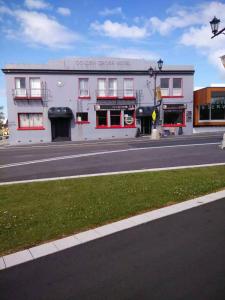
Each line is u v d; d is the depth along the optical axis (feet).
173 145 68.03
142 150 61.21
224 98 110.11
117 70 107.96
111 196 25.52
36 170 43.70
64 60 105.09
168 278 12.54
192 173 34.35
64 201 24.62
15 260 14.65
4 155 66.13
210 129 115.65
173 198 24.36
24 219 20.42
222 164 40.52
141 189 27.50
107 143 83.92
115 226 18.80
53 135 106.63
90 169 42.32
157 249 15.31
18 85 103.14
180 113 112.57
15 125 103.81
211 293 11.40
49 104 105.19
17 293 11.89
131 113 110.93
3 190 29.86
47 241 16.90
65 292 11.84
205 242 15.94
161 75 110.11
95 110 107.76
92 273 13.19
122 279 12.60
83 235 17.53
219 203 22.80
